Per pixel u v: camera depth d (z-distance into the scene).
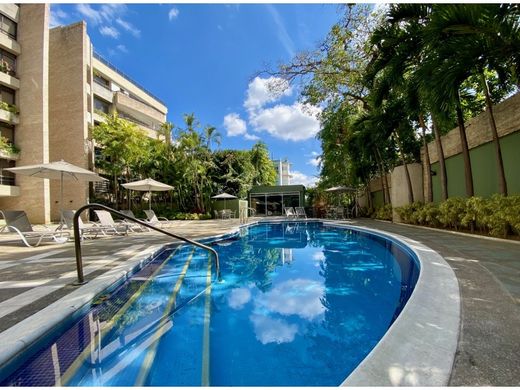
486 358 1.56
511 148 7.00
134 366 2.12
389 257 6.39
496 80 8.54
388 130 11.58
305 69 10.86
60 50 19.08
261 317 3.09
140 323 2.87
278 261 6.04
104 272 3.88
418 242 5.85
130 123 20.52
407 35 8.04
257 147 30.20
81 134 18.44
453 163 9.66
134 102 25.12
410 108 9.20
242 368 2.12
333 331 2.73
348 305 3.41
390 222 12.73
